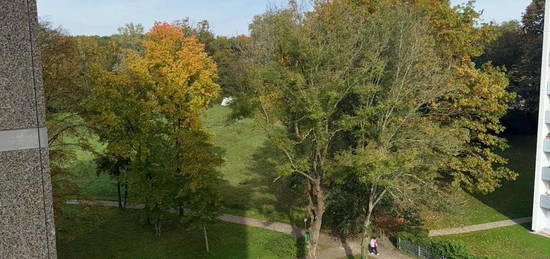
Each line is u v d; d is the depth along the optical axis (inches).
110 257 960.3
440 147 895.7
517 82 1776.6
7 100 223.6
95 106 941.2
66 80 890.7
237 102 861.8
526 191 1359.5
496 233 1047.6
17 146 228.4
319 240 1045.8
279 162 943.7
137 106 969.5
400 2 1055.6
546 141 1015.0
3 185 227.9
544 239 1011.9
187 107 1012.5
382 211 1073.5
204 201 944.9
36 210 237.1
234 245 1012.5
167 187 999.6
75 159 883.4
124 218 1211.9
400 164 783.1
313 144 876.0
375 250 960.3
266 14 885.8
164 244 1031.0
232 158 1808.6
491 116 1096.2
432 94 858.8
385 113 868.0
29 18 223.6
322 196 898.7
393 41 861.2
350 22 834.2
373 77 850.1
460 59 1119.0
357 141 916.6
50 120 849.5
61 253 976.9
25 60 224.8
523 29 1867.6
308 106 756.0
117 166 1210.6
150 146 992.9
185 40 1428.4
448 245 882.8
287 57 811.4
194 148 911.7
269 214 1226.0
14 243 234.5
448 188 1143.0
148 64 1198.9
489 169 1069.8
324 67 790.5
